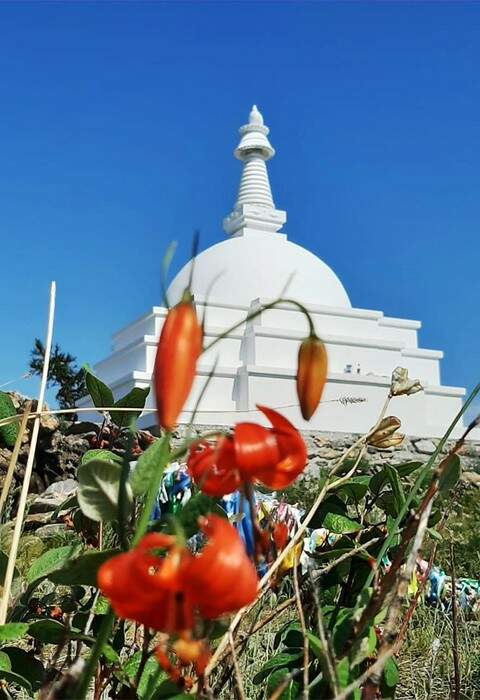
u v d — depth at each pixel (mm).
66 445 9898
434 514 1940
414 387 1746
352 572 1925
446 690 2967
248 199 26125
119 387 20125
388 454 16297
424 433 18734
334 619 1682
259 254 22516
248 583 821
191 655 812
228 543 826
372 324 21281
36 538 4988
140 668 1351
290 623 1812
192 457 1067
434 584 4469
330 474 1720
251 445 1006
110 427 1931
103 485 1191
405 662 3271
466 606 4477
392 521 1814
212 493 1050
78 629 1765
